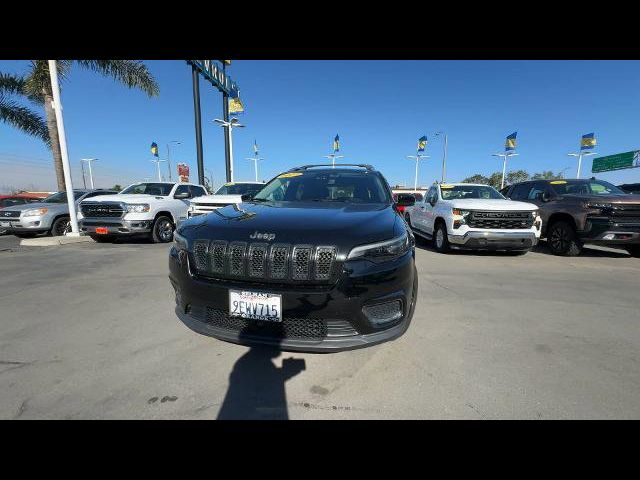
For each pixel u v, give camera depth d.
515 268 6.10
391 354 2.81
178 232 2.71
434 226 8.07
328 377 2.47
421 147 42.84
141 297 4.27
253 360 2.69
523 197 9.06
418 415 2.09
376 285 2.25
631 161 33.03
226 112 21.41
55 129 14.01
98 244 8.80
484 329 3.35
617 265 6.48
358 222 2.50
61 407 2.13
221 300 2.31
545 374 2.55
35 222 9.68
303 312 2.17
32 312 3.73
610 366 2.68
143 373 2.51
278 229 2.36
